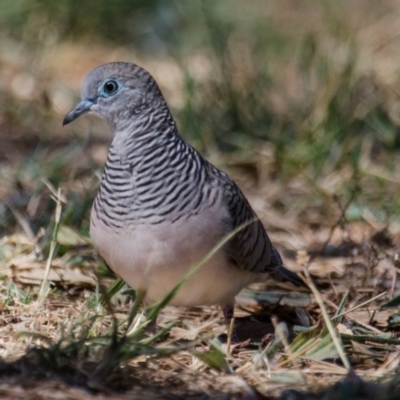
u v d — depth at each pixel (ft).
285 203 55.36
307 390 31.12
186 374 32.35
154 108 36.88
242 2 90.74
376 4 92.73
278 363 34.22
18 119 69.10
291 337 39.29
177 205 35.42
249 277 39.27
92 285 42.60
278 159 59.21
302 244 50.49
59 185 53.83
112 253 36.35
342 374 33.35
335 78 63.57
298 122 63.21
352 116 60.90
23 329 36.83
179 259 35.63
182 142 36.78
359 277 44.16
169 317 41.09
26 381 30.19
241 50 74.49
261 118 64.18
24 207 50.42
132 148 36.27
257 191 57.67
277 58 78.07
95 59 82.89
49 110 69.36
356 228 51.52
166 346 34.73
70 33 85.87
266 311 42.11
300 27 85.92
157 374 32.04
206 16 73.67
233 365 34.68
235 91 64.90
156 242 35.40
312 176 57.93
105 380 30.78
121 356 31.22
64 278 42.55
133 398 29.71
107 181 36.19
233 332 38.83
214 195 36.09
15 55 80.53
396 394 29.09
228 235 34.27
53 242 41.11
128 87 36.99
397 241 49.57
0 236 48.03
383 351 35.86
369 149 59.21
